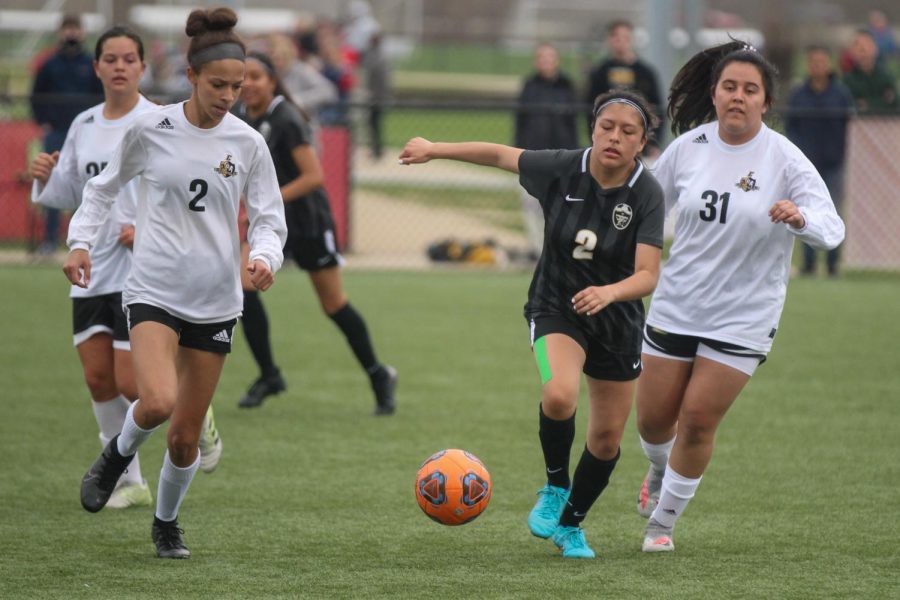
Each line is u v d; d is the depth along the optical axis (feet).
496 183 219.00
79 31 163.12
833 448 88.02
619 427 61.93
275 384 100.12
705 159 63.16
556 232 61.57
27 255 172.24
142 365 58.03
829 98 169.17
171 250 58.95
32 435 89.25
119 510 70.95
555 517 64.18
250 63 90.89
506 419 96.37
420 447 87.51
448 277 170.50
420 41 470.80
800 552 63.87
